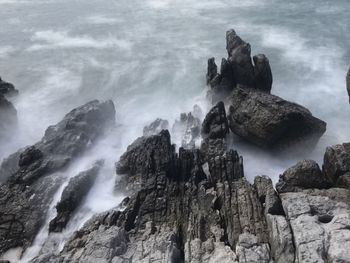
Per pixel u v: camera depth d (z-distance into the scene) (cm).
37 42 8038
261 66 5384
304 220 3316
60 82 6738
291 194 3753
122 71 6994
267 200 3694
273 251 3250
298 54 7219
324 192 3825
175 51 7575
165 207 4012
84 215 4169
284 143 4825
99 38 8169
